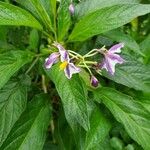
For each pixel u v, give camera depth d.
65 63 0.19
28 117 0.21
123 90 0.24
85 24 0.20
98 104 0.23
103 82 0.24
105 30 0.19
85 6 0.22
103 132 0.21
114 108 0.21
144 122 0.21
